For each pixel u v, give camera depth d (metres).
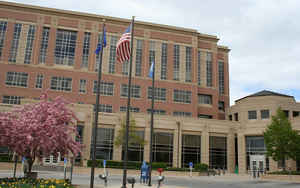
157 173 41.47
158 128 52.19
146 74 62.69
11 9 59.78
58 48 60.12
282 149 39.25
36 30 59.88
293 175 36.41
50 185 16.14
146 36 64.38
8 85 56.62
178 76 64.38
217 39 70.69
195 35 67.50
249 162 51.16
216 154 54.00
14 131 17.06
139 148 50.50
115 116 50.59
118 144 45.03
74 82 59.16
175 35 66.19
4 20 59.12
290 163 47.75
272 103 52.62
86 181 25.42
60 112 19.30
